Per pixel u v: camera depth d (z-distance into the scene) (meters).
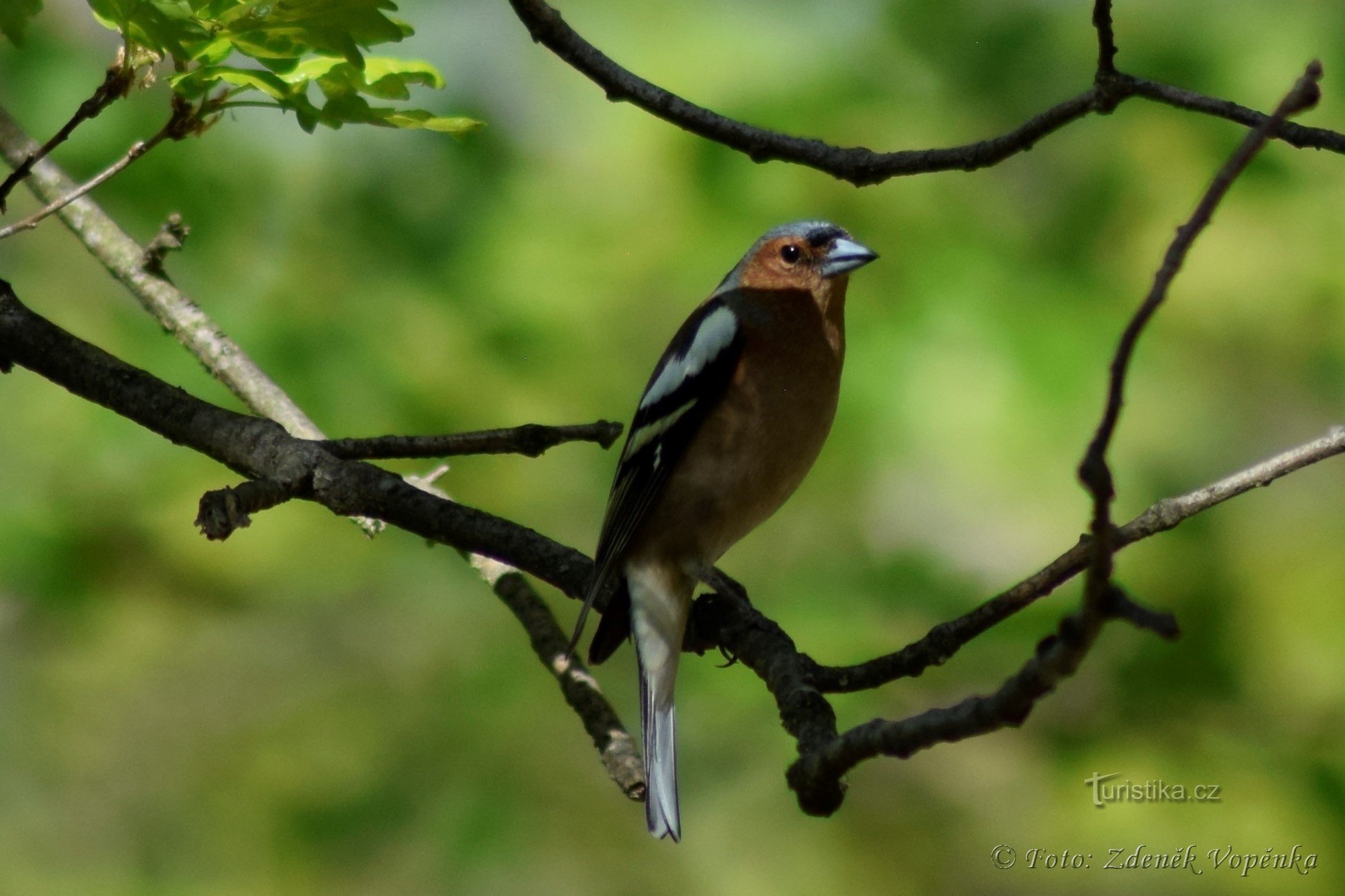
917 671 4.91
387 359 11.72
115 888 11.66
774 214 12.47
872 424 11.58
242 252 12.03
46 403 11.89
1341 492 13.09
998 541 12.64
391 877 11.53
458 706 11.91
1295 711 11.45
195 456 11.84
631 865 11.78
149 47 4.74
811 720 4.50
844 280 6.91
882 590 11.38
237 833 11.79
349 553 12.17
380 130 12.59
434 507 5.58
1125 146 13.05
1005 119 13.24
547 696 11.85
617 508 6.78
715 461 6.68
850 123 12.68
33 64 11.73
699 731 11.55
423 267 12.19
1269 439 13.36
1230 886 10.87
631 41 13.02
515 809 11.45
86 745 12.41
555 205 12.66
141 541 11.85
